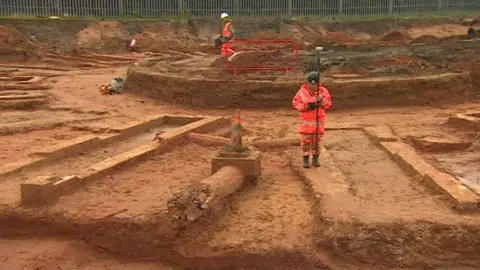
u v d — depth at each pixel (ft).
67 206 23.86
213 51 118.62
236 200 25.07
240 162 27.02
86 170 28.09
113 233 22.17
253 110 52.54
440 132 38.68
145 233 21.85
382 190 25.40
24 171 29.19
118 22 140.77
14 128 40.86
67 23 131.54
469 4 177.78
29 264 21.12
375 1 173.58
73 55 109.09
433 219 21.12
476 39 98.22
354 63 65.98
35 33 124.67
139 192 25.91
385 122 44.09
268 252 20.52
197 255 20.89
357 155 32.73
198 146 36.78
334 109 51.78
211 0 163.22
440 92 54.44
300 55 78.13
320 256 20.57
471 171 28.58
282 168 31.09
